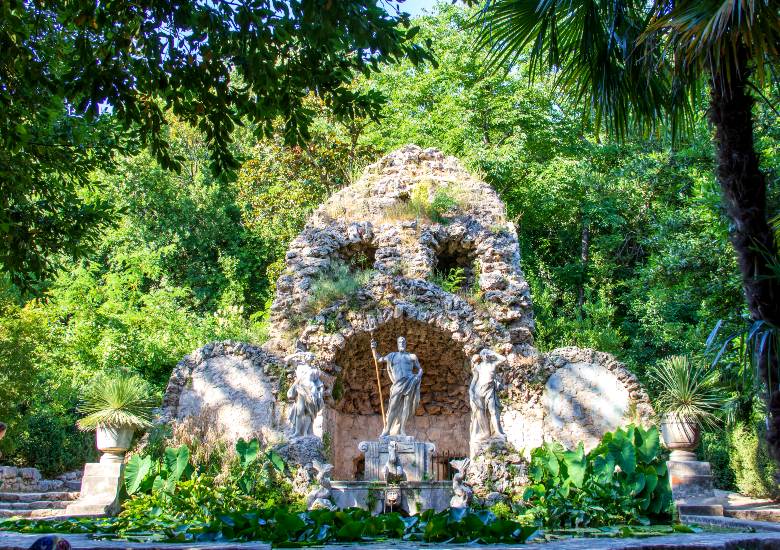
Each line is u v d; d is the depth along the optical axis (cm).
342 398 2012
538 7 779
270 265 2919
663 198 2909
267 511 689
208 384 1852
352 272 2109
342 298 1920
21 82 889
